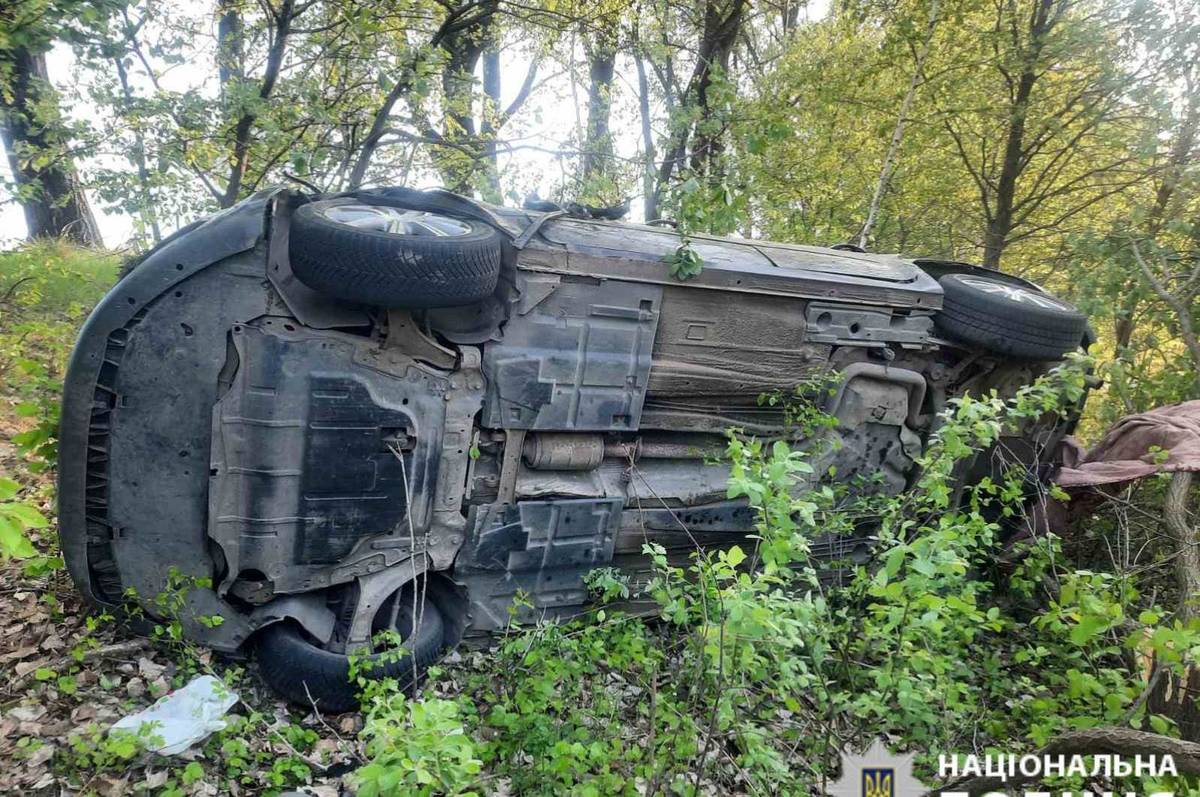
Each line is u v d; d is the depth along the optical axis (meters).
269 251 3.35
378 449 3.56
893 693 3.22
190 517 3.43
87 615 3.78
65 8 4.96
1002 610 5.21
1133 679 3.33
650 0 9.06
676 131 7.49
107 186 6.64
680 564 4.62
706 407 4.51
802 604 2.62
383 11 7.04
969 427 3.36
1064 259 9.69
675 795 2.94
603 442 4.21
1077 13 8.93
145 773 2.97
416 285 3.19
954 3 8.84
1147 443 5.44
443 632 3.94
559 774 2.83
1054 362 5.03
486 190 7.78
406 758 2.04
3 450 5.16
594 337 3.99
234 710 3.47
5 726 3.07
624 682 3.74
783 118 5.57
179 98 6.54
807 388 4.63
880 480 4.73
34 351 6.32
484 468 3.95
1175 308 6.74
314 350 3.41
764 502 2.68
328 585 3.64
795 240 9.46
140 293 3.21
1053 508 5.41
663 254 4.11
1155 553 5.24
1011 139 9.88
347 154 7.58
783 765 2.87
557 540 4.11
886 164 8.44
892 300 4.74
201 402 3.35
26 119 6.64
